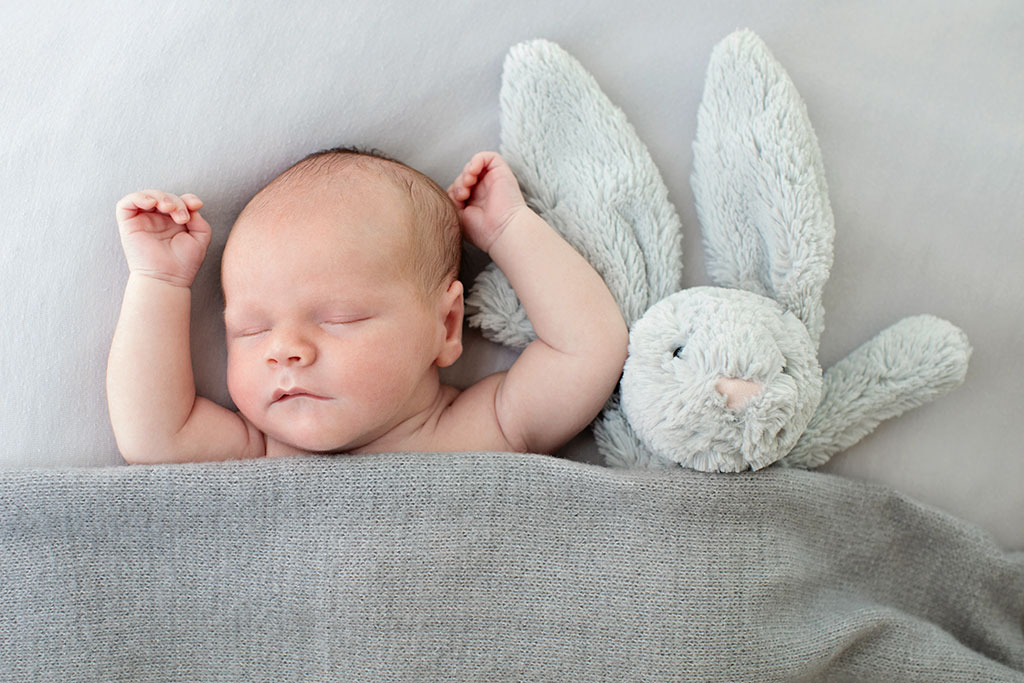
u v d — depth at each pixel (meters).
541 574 1.02
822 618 1.10
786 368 1.06
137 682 1.00
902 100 1.23
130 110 1.12
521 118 1.18
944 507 1.23
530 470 1.04
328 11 1.15
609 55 1.21
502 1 1.18
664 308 1.09
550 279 1.11
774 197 1.15
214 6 1.13
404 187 1.08
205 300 1.16
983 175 1.23
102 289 1.12
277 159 1.15
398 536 1.00
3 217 1.11
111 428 1.13
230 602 1.00
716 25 1.21
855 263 1.23
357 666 0.99
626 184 1.17
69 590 0.99
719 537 1.06
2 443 1.10
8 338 1.10
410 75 1.17
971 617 1.19
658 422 1.05
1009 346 1.23
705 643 1.03
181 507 1.00
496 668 1.01
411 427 1.14
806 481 1.12
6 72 1.12
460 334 1.15
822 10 1.21
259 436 1.13
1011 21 1.22
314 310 1.01
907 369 1.17
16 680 0.98
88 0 1.13
